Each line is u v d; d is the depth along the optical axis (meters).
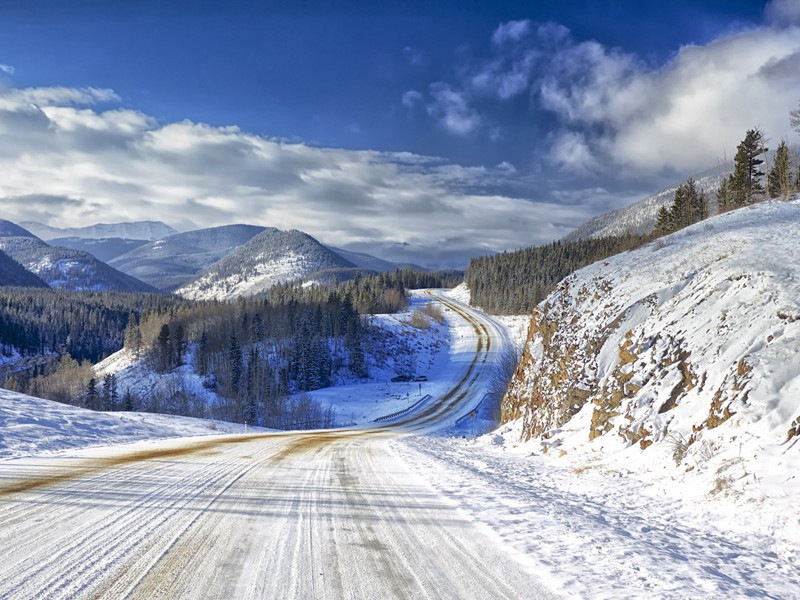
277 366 92.75
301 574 4.62
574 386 19.62
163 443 16.44
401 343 110.19
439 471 11.84
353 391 83.69
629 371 15.65
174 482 8.80
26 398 20.88
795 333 11.13
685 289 17.52
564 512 7.73
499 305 140.50
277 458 13.50
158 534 5.66
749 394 10.34
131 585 4.21
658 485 9.92
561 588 4.53
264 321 112.06
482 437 28.31
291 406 71.88
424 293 190.12
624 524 7.36
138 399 88.19
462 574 4.79
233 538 5.63
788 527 6.75
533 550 5.62
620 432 14.13
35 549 4.99
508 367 61.72
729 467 8.94
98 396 86.06
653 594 4.45
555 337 25.00
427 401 73.69
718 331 13.34
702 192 76.12
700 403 11.85
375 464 13.06
